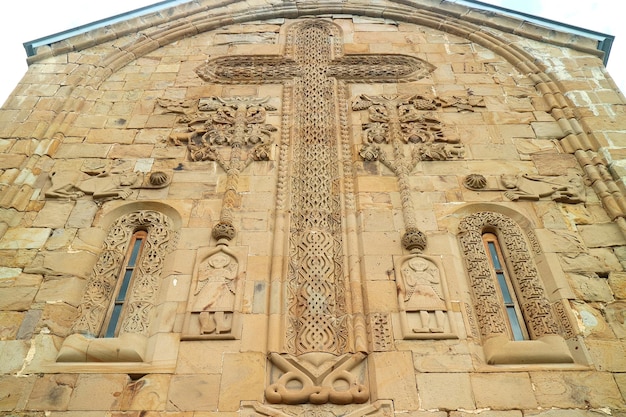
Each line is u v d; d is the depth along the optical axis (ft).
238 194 26.45
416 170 27.84
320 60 36.01
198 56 36.63
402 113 31.50
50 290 22.31
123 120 31.19
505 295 22.89
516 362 20.01
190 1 40.40
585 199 26.40
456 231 25.08
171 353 20.13
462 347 20.29
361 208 25.66
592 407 18.51
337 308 21.68
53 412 18.42
